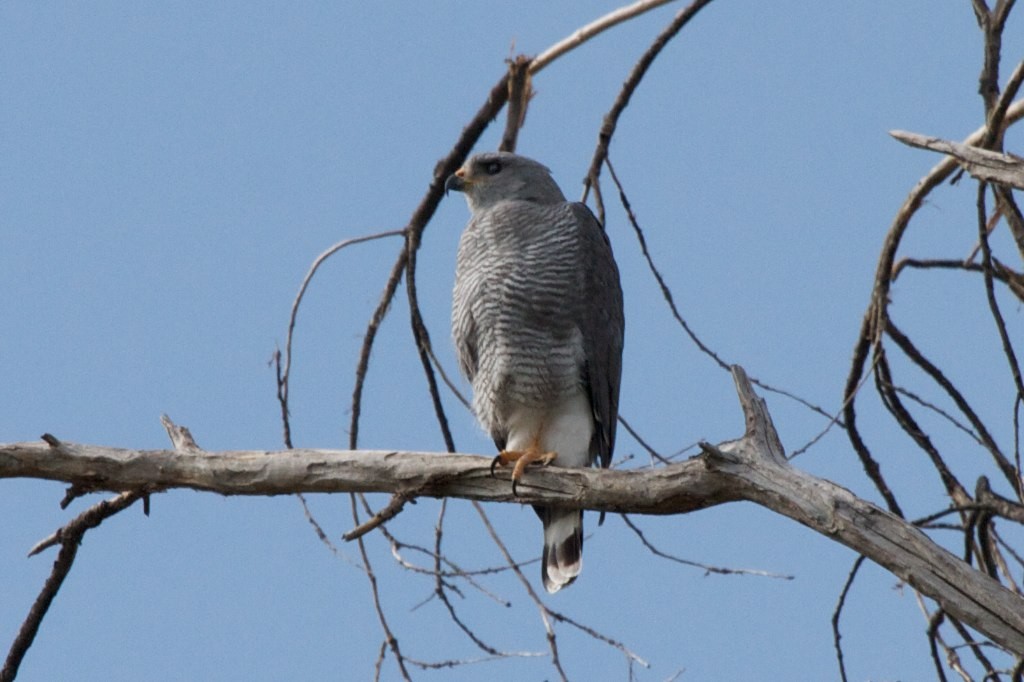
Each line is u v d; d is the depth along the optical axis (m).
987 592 7.95
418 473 9.62
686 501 9.03
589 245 12.04
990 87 11.26
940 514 10.54
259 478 9.66
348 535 9.70
